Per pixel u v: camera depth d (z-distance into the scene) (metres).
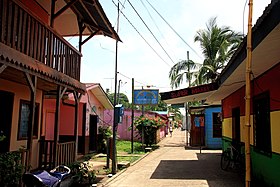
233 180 8.51
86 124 15.15
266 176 7.35
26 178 5.31
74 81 9.18
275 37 4.43
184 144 23.81
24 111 9.18
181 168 10.88
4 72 6.63
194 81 21.41
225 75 8.36
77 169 7.91
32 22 6.65
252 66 6.58
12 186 5.48
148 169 10.73
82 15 10.41
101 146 16.59
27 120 9.38
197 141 21.86
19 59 5.68
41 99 10.23
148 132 19.98
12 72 6.60
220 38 20.48
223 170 10.33
